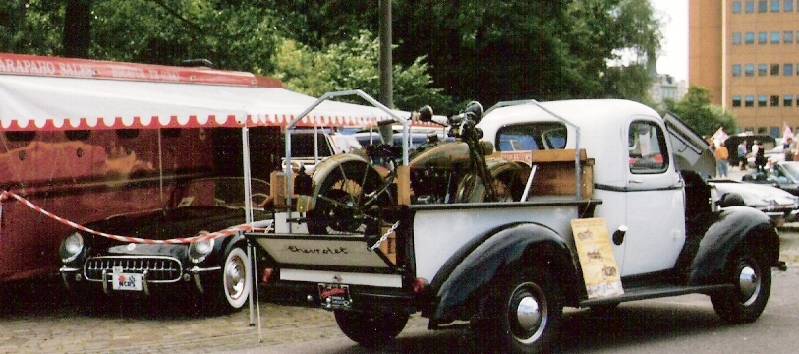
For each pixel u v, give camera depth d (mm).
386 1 13203
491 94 36688
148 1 19844
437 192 7613
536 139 9109
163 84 11914
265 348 8391
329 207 7512
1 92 9422
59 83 10234
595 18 44844
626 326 9406
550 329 7430
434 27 34719
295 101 12594
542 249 7277
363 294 7129
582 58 40938
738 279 9250
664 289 8508
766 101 138125
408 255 6781
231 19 19812
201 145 12875
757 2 137875
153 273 9789
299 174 7562
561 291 7578
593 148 8430
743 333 8930
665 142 8969
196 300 10227
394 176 7289
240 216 11188
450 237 7027
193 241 9836
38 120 9539
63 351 8367
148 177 12156
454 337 8914
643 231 8641
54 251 10945
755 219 9273
